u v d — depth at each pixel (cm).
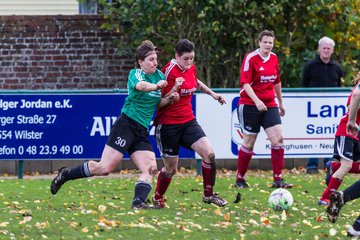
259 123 3847
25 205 3225
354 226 2506
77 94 4419
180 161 4688
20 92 4388
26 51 5459
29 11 6025
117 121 2978
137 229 2606
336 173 3278
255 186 3912
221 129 4481
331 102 4509
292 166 4738
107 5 5278
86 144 4434
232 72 5231
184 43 3022
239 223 2717
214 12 5056
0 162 4578
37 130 4412
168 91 3045
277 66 3831
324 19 5181
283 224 2742
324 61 4538
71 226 2659
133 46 5309
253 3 5006
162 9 5066
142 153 2997
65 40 5469
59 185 3036
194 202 3322
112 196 3550
